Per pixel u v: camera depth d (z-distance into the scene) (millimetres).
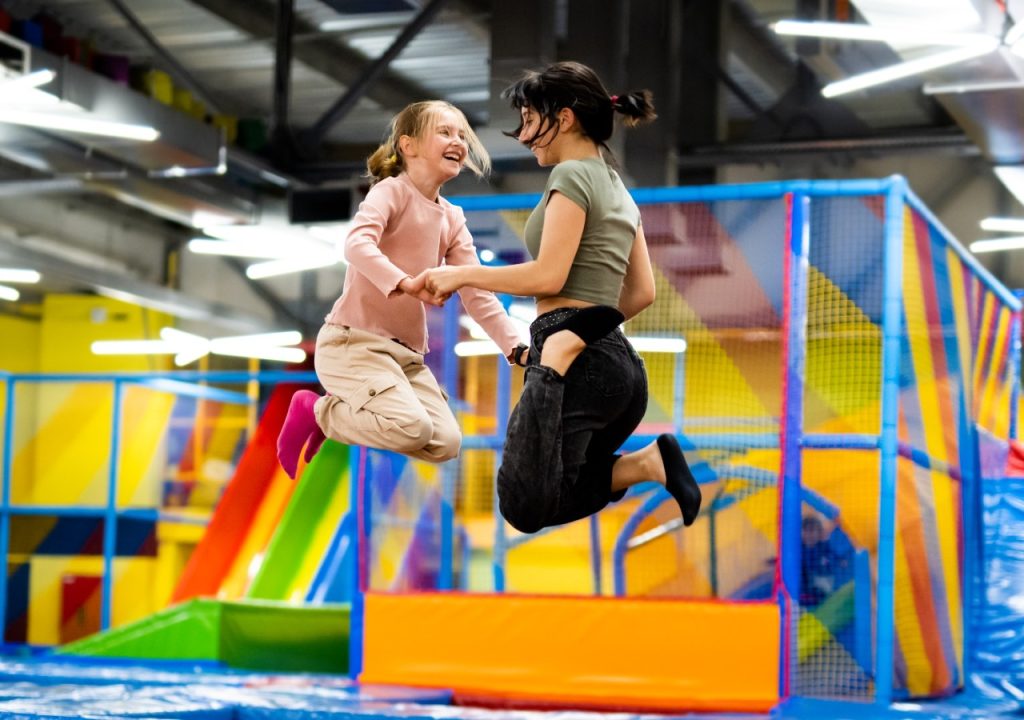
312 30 11805
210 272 14797
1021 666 7484
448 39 11758
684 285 6508
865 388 6410
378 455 6949
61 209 12891
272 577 9672
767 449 6590
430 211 3609
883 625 5883
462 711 5250
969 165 12875
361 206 3510
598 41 9586
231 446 13305
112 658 8359
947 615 7016
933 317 6867
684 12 11734
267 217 11570
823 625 6453
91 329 14672
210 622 8359
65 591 12031
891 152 11102
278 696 5738
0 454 14047
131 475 12695
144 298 12672
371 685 6465
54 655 8477
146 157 9570
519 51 9609
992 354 8516
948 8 7074
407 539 7133
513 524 3197
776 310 6383
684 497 3320
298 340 11234
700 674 6113
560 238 3131
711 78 11680
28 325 14961
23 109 8586
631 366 3254
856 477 6484
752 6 11953
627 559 7117
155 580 11844
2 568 10805
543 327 3186
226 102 13469
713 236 6469
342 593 9578
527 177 9648
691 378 6672
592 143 3346
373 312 3598
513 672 6379
